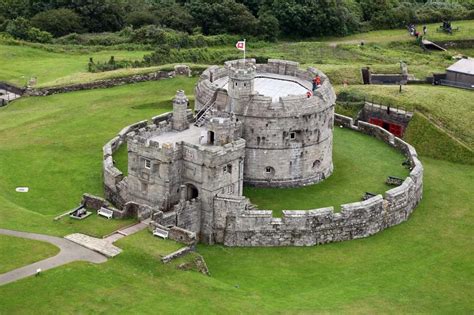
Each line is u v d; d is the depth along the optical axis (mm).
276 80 116375
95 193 108562
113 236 86812
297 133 105938
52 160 119562
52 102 150000
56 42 194375
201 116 106750
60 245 83812
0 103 150000
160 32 193625
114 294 75625
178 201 97500
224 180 96000
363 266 91125
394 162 119750
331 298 82062
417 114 137250
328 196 106250
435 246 97250
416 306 81375
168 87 157625
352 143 127000
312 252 94188
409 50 199625
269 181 107062
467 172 124562
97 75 162125
